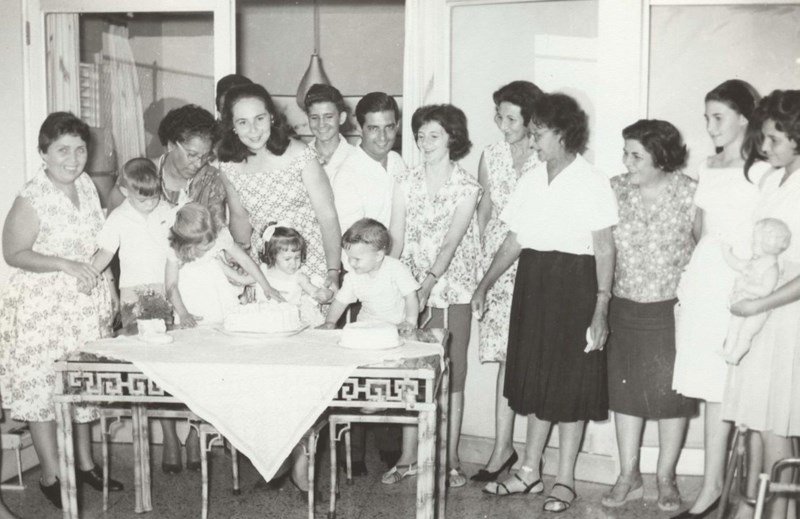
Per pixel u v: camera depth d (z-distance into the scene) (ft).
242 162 12.10
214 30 14.61
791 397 10.04
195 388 9.05
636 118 13.11
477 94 14.32
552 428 13.89
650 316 11.89
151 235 12.41
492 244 13.34
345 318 13.85
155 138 15.66
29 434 13.76
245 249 12.57
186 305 11.64
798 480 10.57
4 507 11.37
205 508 11.17
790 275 9.98
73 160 11.53
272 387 9.01
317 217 12.25
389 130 13.26
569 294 11.53
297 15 22.40
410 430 13.32
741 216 10.94
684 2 13.19
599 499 12.73
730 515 11.44
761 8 13.33
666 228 11.73
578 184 11.34
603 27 13.12
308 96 13.16
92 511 12.00
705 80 13.52
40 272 11.73
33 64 14.60
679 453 12.45
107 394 9.31
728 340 10.39
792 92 9.78
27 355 11.72
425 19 14.20
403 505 12.37
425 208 12.67
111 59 15.34
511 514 12.05
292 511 12.11
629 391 12.09
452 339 12.90
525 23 13.88
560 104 11.25
